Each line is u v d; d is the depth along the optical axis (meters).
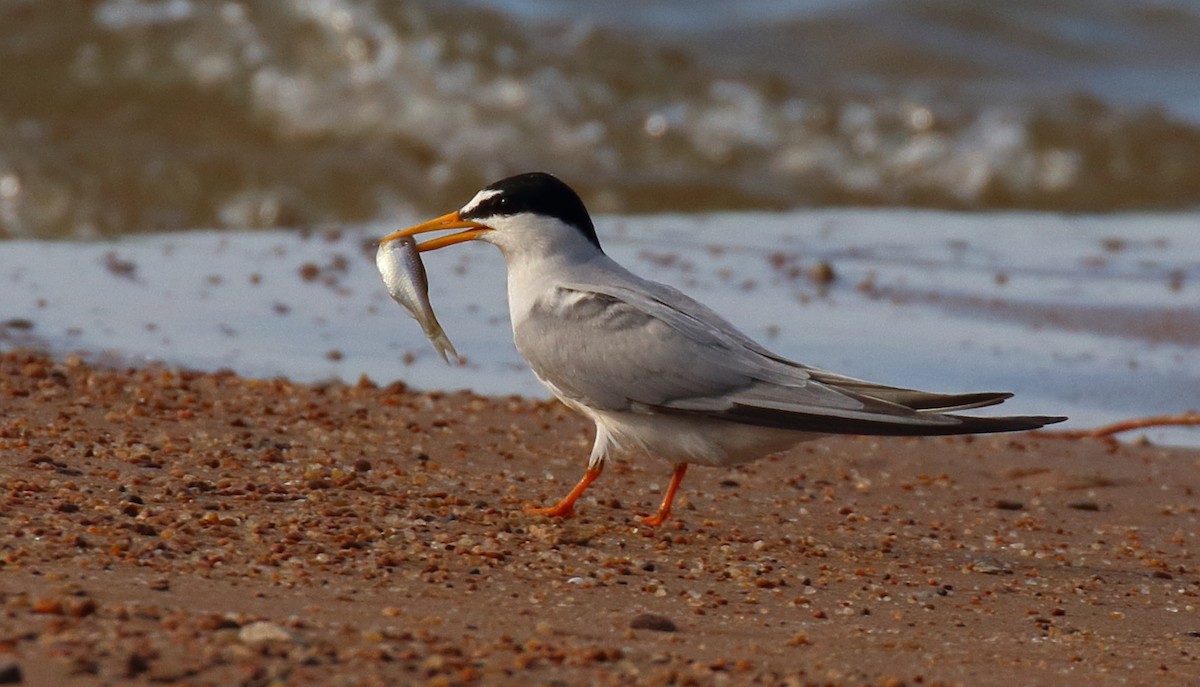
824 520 10.16
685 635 7.32
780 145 27.64
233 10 27.88
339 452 10.60
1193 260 21.42
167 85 27.11
